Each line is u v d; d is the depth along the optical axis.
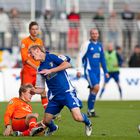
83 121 24.69
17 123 25.25
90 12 68.69
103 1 69.06
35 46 24.58
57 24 59.47
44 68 24.66
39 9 66.88
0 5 66.81
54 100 24.64
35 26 32.44
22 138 24.12
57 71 24.27
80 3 68.81
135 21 61.03
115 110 39.22
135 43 60.84
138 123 31.34
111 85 50.84
